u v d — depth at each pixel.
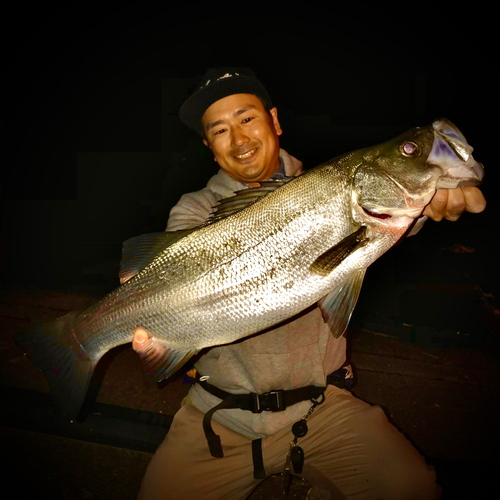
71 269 6.28
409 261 6.59
